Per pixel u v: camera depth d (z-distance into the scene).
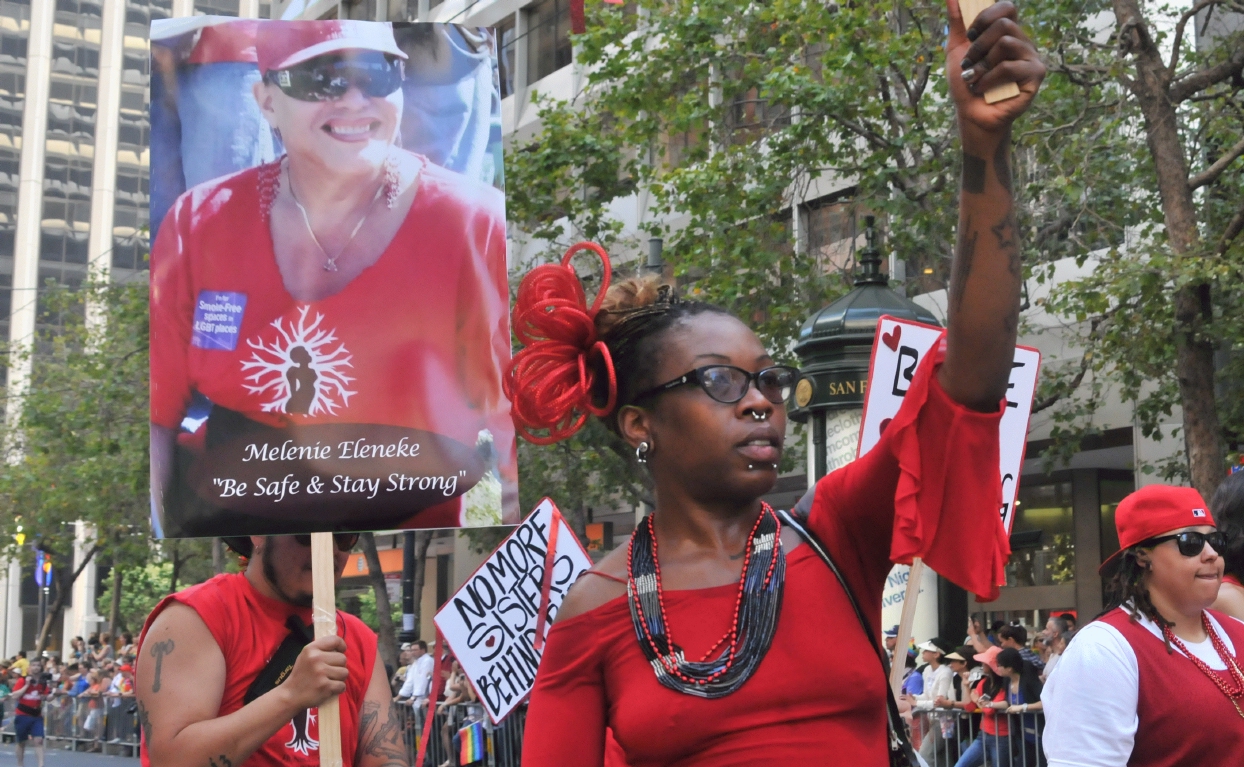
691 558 2.21
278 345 3.49
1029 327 13.77
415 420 3.54
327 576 3.38
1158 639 3.35
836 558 2.20
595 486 18.52
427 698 13.67
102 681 23.34
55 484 27.53
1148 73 10.58
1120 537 3.49
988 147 1.86
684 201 14.91
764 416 2.21
